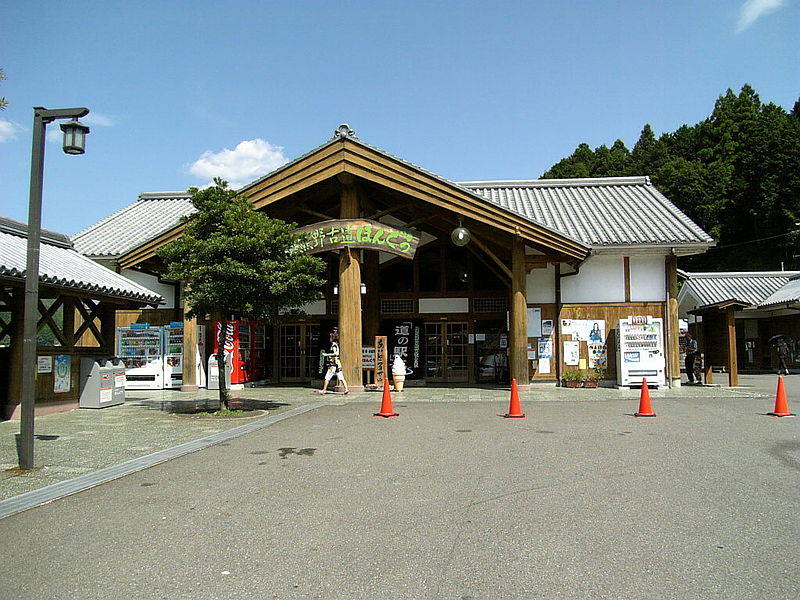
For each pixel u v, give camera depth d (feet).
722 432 32.83
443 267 68.08
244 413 41.27
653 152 187.73
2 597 12.96
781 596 12.61
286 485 21.98
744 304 62.08
